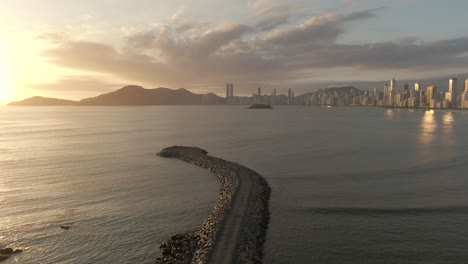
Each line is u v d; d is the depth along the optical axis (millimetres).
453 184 50281
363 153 81438
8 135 132375
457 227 33844
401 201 42156
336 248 29859
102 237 31969
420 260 27469
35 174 58188
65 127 174750
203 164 66688
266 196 44938
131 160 73188
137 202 42562
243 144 100625
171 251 28656
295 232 33375
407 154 79438
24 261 27594
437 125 186500
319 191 47156
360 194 45469
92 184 51344
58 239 31516
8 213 38156
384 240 31250
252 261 27281
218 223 33969
